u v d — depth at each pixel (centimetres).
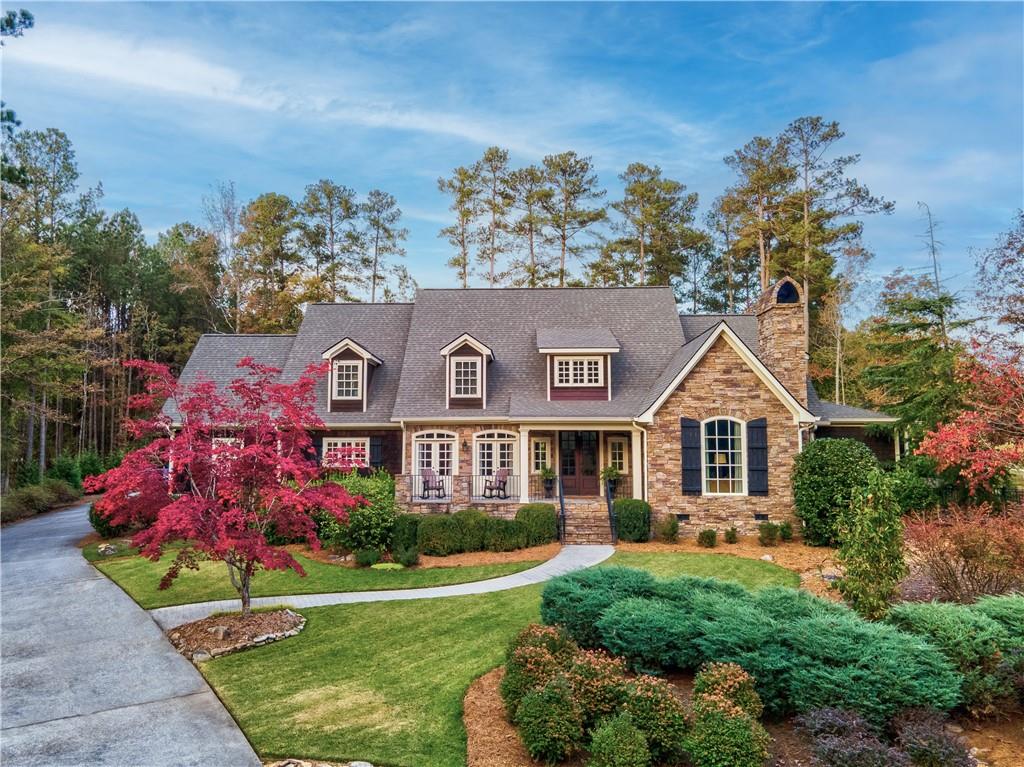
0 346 2548
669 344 2398
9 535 2325
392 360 2495
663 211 4316
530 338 2461
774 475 1862
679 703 662
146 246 5041
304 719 768
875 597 965
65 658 1018
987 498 1694
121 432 4488
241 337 2680
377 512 1669
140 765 671
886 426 2139
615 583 982
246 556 1099
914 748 608
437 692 831
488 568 1552
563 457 2267
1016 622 805
